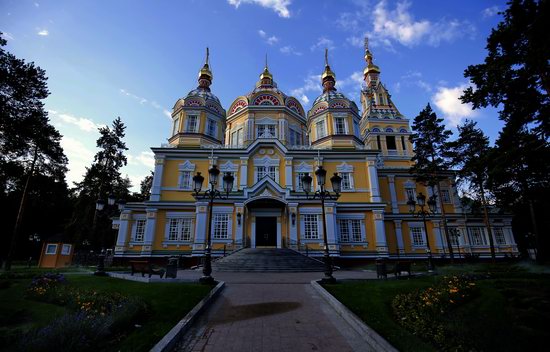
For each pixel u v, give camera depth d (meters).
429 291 11.83
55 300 10.57
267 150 34.25
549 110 14.66
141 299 9.95
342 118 37.62
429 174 34.81
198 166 33.41
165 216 30.64
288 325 8.40
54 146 31.05
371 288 12.56
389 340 6.99
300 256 24.69
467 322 8.77
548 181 17.06
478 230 37.03
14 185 37.94
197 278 15.50
